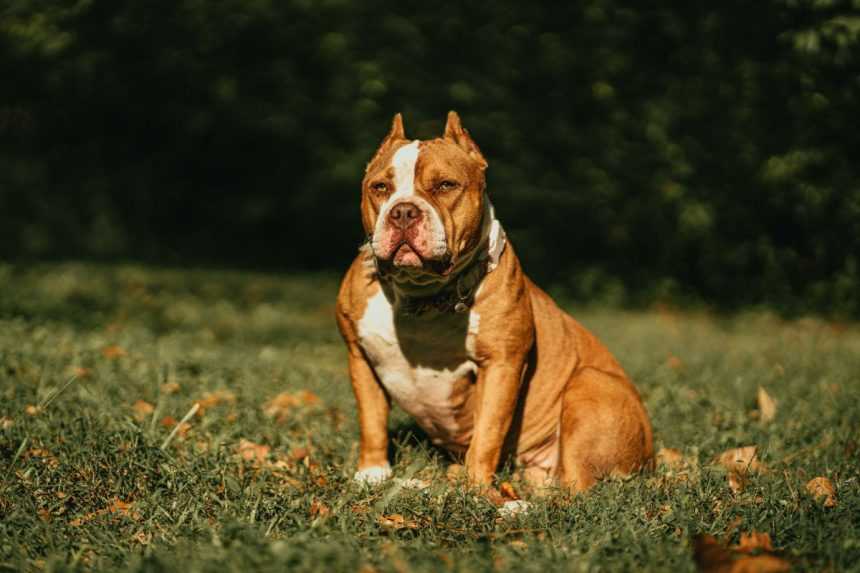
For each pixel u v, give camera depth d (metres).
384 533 4.07
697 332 11.80
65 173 21.34
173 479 4.57
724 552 3.62
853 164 13.09
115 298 12.54
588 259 16.55
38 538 3.92
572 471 5.03
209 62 17.16
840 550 3.67
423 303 4.86
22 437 5.03
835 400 7.13
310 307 13.85
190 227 21.12
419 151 4.90
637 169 15.41
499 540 3.96
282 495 4.43
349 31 16.39
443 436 5.48
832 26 11.51
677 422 6.51
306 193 18.05
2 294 11.00
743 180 14.24
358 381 5.26
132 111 19.03
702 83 14.33
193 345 9.27
